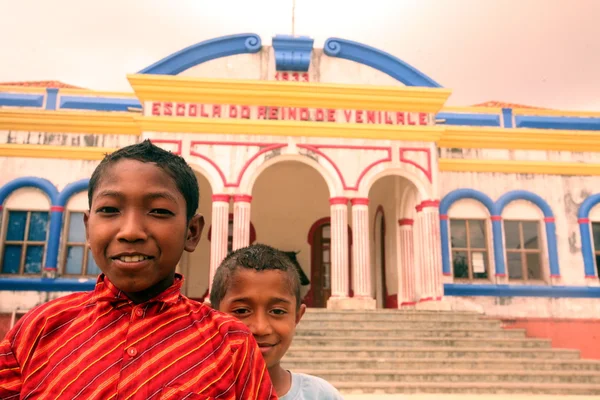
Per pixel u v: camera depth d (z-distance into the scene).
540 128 15.41
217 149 12.85
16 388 1.47
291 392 2.50
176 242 1.57
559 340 13.80
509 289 14.01
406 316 11.38
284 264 2.47
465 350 9.72
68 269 13.35
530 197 14.67
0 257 13.22
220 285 2.46
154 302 1.56
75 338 1.50
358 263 12.55
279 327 2.38
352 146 13.20
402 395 7.97
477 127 14.86
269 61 13.73
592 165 14.91
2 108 13.81
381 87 13.23
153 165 1.58
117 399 1.39
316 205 18.09
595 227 14.95
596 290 14.18
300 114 13.27
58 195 13.53
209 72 13.48
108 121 13.98
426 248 12.90
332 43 13.80
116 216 1.54
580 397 8.04
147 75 12.74
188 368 1.48
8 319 12.81
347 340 9.95
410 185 13.93
